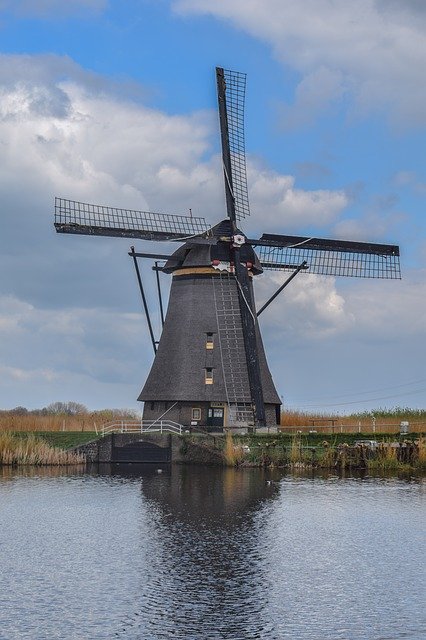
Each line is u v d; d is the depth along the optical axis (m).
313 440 58.50
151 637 22.05
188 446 59.84
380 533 34.03
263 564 29.06
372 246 65.69
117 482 49.34
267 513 38.41
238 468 56.88
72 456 60.00
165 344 64.19
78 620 23.28
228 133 62.41
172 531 34.34
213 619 23.38
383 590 26.02
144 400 64.06
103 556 30.14
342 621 23.25
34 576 27.52
